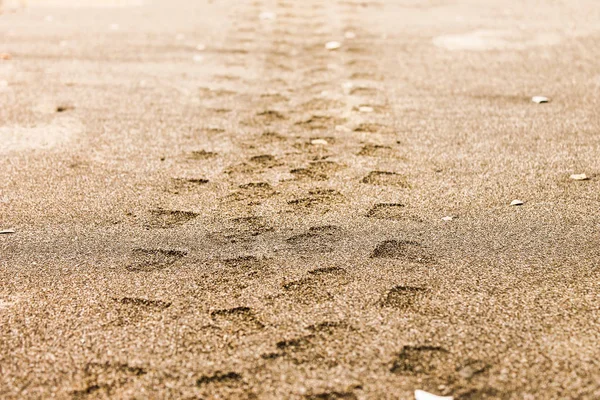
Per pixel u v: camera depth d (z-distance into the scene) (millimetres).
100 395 1840
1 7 7742
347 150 3736
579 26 6477
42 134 3953
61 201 3113
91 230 2842
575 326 2096
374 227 2836
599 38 6004
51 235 2795
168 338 2090
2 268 2533
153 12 7461
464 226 2814
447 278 2410
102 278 2463
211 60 5570
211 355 2002
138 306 2275
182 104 4516
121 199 3143
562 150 3627
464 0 7949
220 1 8102
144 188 3268
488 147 3711
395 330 2104
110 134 3971
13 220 2922
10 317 2217
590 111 4223
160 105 4488
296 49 5934
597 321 2117
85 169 3482
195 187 3287
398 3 7863
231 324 2160
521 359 1943
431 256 2574
